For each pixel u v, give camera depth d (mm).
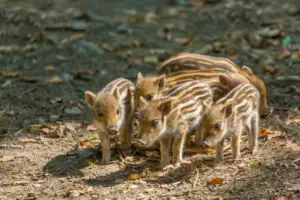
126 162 11672
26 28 20672
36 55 18812
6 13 21516
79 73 17141
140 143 10852
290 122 12875
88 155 12023
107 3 24547
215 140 10867
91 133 13266
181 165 11281
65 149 12469
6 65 18031
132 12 23328
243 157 11406
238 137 11273
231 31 20625
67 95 15727
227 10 22625
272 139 12133
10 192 10688
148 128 10922
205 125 10961
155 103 11094
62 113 14523
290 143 11789
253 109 11633
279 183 10195
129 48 19547
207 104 11211
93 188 10617
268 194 9883
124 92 12180
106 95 11719
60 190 10688
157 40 20266
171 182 10672
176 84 12758
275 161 11023
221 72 13172
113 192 10430
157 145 12266
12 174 11406
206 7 23359
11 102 15227
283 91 15344
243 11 22266
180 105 11219
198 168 11078
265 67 16984
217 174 10727
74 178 11109
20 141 12922
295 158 11086
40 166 11680
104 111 11516
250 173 10664
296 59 17844
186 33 20812
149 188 10477
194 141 12477
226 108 10953
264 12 22266
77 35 20344
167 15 22844
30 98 15500
